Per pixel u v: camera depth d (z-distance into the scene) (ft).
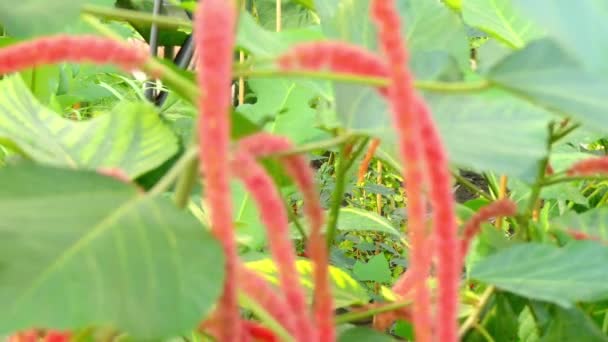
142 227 2.24
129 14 2.84
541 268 3.27
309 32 4.09
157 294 2.12
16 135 3.11
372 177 9.71
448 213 2.16
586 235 3.81
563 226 3.91
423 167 2.25
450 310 2.19
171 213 2.29
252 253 4.23
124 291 2.12
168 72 2.32
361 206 9.09
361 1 3.38
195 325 2.09
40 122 3.21
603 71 1.61
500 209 3.05
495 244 3.92
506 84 2.35
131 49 2.27
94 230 2.22
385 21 2.02
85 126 3.23
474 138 2.65
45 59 2.18
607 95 2.23
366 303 3.63
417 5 3.79
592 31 1.63
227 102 2.01
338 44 2.18
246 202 4.75
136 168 3.08
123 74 7.02
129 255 2.18
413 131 2.06
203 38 1.97
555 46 2.35
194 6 3.65
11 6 2.55
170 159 3.44
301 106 5.36
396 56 2.03
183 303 2.11
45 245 2.16
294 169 2.36
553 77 2.32
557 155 5.42
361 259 8.59
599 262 3.22
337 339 3.27
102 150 3.14
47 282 2.10
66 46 2.19
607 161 3.07
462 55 3.71
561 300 3.05
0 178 2.31
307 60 2.18
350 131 2.78
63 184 2.33
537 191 3.84
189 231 2.24
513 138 2.66
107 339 2.27
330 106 4.03
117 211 2.27
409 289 3.43
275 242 2.15
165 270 2.15
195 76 3.41
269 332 2.52
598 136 4.68
